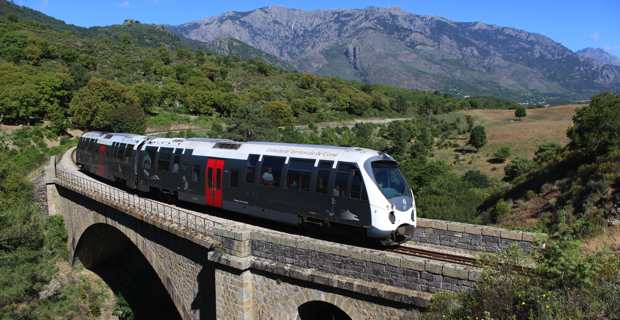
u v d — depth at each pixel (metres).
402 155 69.62
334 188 15.86
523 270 10.83
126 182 29.31
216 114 81.00
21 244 32.19
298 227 18.62
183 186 22.80
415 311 11.58
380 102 117.81
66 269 34.56
